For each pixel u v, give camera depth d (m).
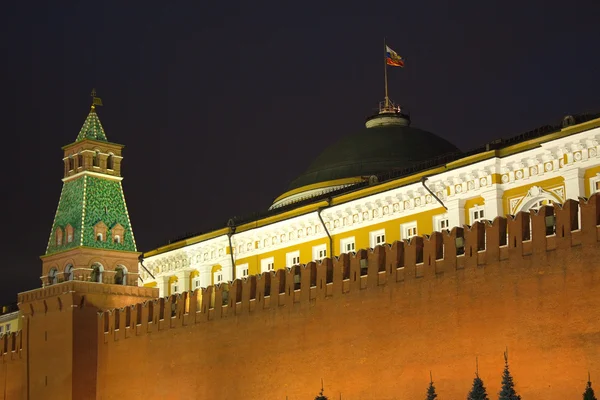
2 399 80.19
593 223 45.81
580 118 56.91
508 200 59.25
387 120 87.56
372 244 67.31
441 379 50.97
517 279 48.53
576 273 46.06
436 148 83.19
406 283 53.88
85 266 76.06
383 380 54.00
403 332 53.50
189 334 67.94
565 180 56.12
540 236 47.94
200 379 66.31
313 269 59.91
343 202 69.19
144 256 86.50
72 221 77.81
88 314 75.19
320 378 57.66
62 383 74.12
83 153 78.94
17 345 79.94
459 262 51.38
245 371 62.91
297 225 73.00
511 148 59.16
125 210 79.56
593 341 44.81
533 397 46.59
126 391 72.06
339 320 57.28
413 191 64.50
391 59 82.62
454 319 51.00
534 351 47.06
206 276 80.88
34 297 77.88
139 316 72.50
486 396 45.66
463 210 61.53
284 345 60.47
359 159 82.38
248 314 63.53
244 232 77.25
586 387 44.25
